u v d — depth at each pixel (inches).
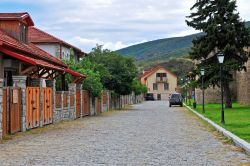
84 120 1200.2
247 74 2101.4
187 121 1142.3
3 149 553.0
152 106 2620.6
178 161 459.2
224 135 725.9
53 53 1951.3
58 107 1093.8
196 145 603.2
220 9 1755.7
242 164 440.1
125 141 652.1
